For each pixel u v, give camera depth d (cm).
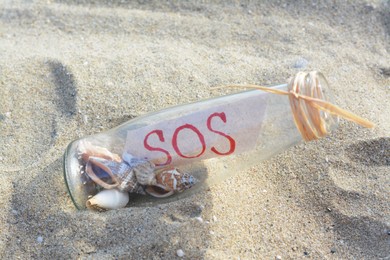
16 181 63
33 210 60
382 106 73
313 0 90
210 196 60
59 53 79
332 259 57
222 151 57
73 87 72
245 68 77
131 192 59
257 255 57
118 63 76
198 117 57
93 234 57
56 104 72
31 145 68
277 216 60
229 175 59
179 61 77
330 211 61
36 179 62
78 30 85
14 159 67
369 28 87
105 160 58
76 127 68
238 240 58
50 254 57
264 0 90
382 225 60
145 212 58
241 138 56
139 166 58
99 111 70
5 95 73
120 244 56
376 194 62
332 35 85
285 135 56
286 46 82
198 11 88
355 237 59
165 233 56
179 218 58
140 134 58
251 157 58
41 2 90
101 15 87
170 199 59
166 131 57
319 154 66
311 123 53
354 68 79
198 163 58
